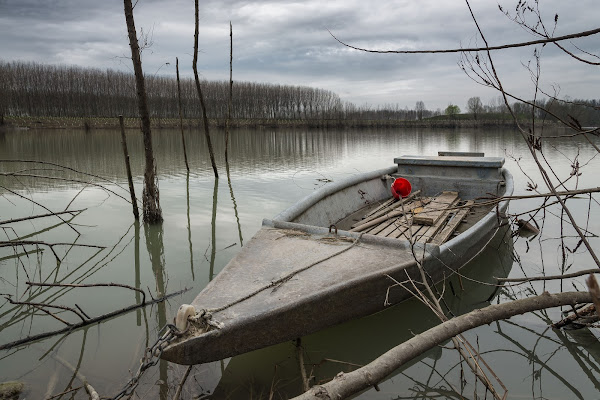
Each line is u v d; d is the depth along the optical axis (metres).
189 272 5.59
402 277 3.74
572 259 5.86
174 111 54.16
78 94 54.12
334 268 3.67
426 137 33.47
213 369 3.39
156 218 7.84
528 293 4.85
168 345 2.72
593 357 3.63
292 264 3.75
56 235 7.11
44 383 3.26
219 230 7.54
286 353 3.61
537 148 2.22
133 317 4.36
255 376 3.31
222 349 2.79
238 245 6.68
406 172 8.38
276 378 3.28
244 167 15.50
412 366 3.52
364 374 2.35
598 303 1.56
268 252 4.05
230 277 3.49
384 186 8.27
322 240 4.34
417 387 3.24
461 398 3.11
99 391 3.14
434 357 3.64
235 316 2.88
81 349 3.76
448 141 28.45
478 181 7.57
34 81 52.09
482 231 5.16
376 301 3.61
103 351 3.72
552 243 6.54
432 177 8.02
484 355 3.65
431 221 5.80
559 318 4.24
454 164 7.78
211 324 2.79
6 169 14.05
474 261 5.46
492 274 5.44
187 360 2.70
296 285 3.34
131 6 6.96
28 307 4.60
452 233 5.79
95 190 10.86
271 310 2.95
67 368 3.46
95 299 4.80
